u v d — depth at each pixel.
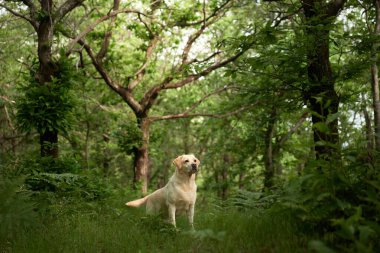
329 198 4.29
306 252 4.18
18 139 19.39
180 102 25.78
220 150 22.00
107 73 18.50
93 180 9.91
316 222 4.64
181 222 6.94
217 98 25.42
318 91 7.86
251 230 5.13
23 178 5.45
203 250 4.77
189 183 6.90
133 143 18.66
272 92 8.86
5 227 4.90
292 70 7.85
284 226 4.93
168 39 19.38
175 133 31.59
